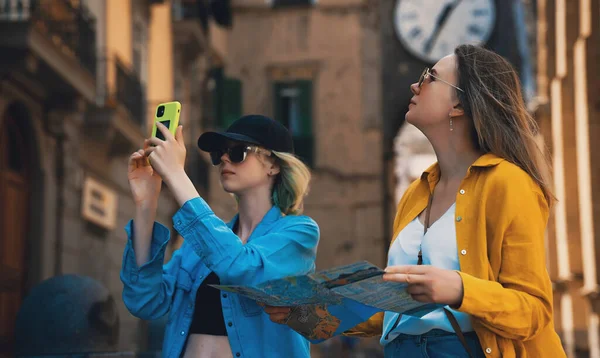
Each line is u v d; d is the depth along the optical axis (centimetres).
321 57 2747
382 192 2680
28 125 1321
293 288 262
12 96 1265
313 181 2684
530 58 2591
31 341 519
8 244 1244
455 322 274
